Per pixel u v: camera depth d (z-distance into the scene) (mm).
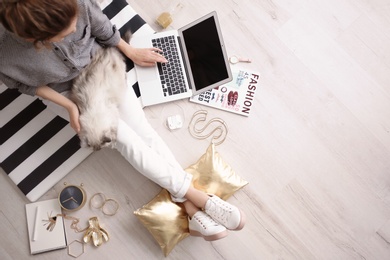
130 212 1491
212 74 1480
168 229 1411
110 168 1510
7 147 1469
